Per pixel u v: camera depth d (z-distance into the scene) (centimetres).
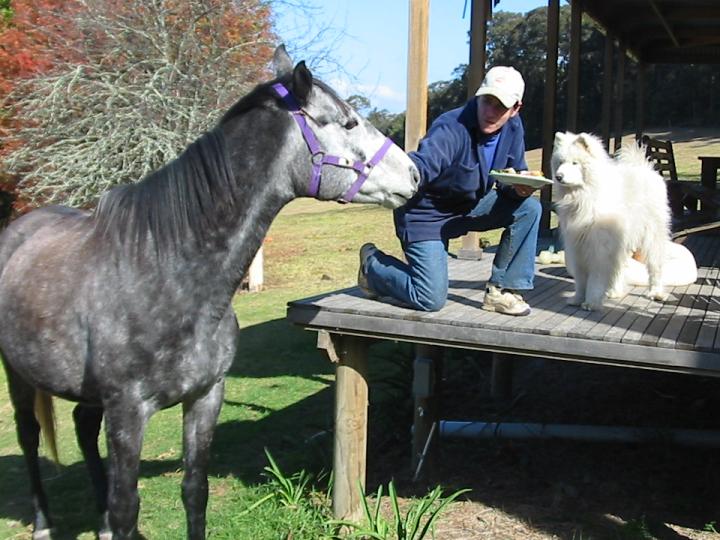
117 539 313
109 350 304
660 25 1134
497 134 365
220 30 1092
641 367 338
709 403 588
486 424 511
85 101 1040
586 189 402
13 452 563
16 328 342
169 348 304
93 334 309
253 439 556
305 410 618
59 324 321
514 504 437
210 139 308
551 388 648
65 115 1051
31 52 1124
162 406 317
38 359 334
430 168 348
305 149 309
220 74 1074
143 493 466
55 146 1041
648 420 558
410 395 553
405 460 509
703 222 836
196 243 305
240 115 312
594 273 406
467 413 595
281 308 1017
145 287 303
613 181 405
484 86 349
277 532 395
